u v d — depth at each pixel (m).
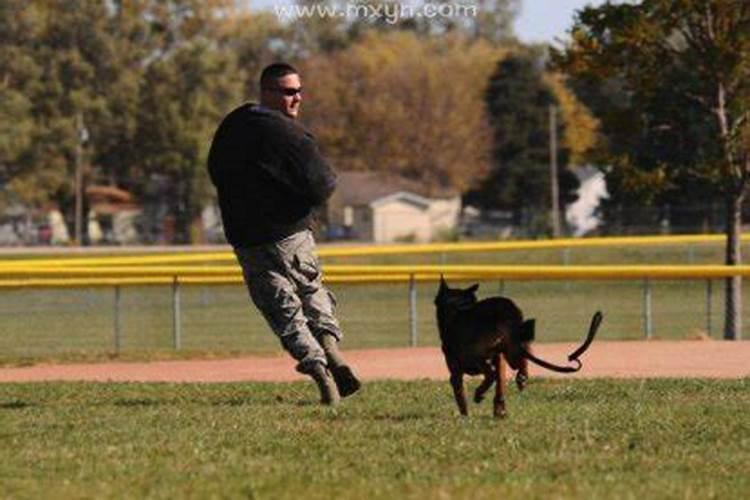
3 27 84.38
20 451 9.44
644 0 24.33
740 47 24.34
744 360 16.95
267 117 11.46
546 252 46.91
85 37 85.88
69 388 13.95
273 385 14.02
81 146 83.44
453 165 94.88
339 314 31.59
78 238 82.44
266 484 8.02
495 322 10.79
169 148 85.19
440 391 13.09
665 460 8.87
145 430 10.38
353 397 12.58
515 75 90.94
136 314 32.44
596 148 25.78
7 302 35.41
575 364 16.36
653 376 14.96
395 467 8.63
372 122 99.38
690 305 33.25
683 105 25.50
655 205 67.12
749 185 25.08
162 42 88.19
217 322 30.06
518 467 8.59
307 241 11.64
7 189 83.06
